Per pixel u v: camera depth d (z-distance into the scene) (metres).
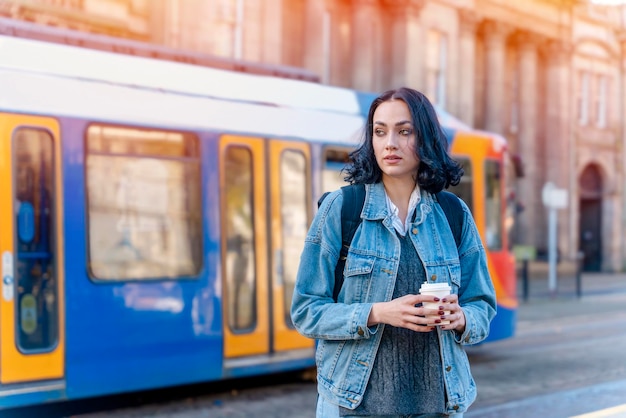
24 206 5.97
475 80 24.58
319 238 2.48
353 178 2.56
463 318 2.33
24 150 6.00
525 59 26.00
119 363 6.39
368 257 2.41
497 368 8.87
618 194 30.42
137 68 6.80
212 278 7.05
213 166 7.14
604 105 29.95
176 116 6.93
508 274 9.92
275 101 7.73
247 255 7.35
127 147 6.59
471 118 23.48
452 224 2.52
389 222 2.43
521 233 26.03
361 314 2.29
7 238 5.85
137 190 6.64
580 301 17.73
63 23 13.72
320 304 2.41
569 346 10.62
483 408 6.57
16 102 5.97
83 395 6.17
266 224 7.50
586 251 30.69
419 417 2.40
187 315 6.86
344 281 2.44
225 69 7.80
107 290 6.36
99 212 6.38
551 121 27.14
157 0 15.69
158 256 6.73
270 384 8.13
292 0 19.20
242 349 7.22
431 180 2.47
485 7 24.03
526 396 7.18
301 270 2.49
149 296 6.62
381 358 2.38
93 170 6.37
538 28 26.08
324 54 19.47
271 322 7.47
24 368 5.87
